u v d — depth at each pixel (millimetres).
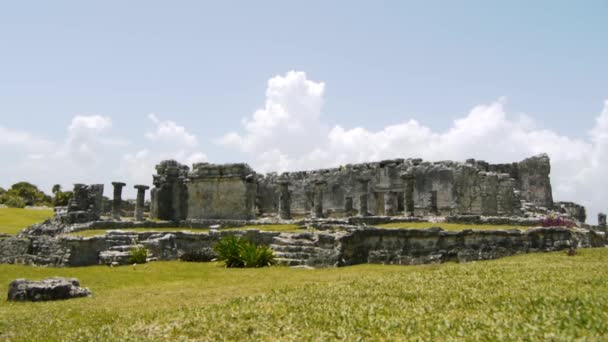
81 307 16750
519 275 16562
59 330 13234
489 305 11922
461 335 9391
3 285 23734
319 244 28625
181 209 51156
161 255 32906
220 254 29578
